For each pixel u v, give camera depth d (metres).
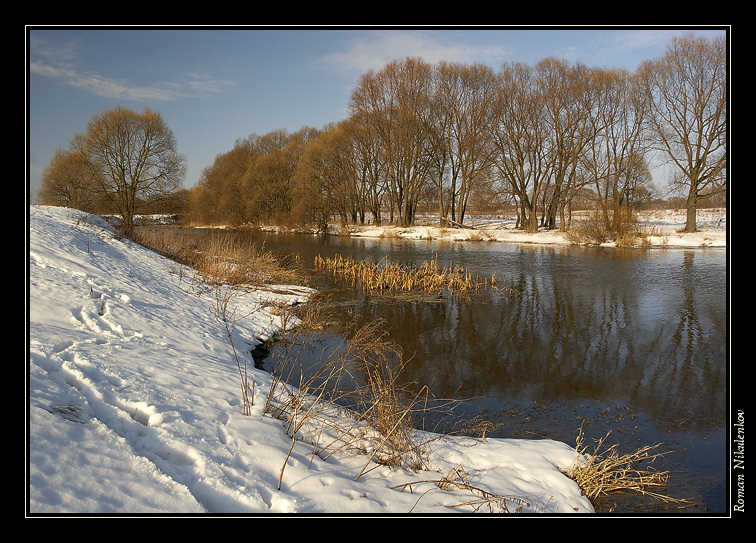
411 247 30.05
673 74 29.84
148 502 3.08
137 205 29.16
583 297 14.52
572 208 39.69
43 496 2.77
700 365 8.81
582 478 4.61
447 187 43.06
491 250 28.14
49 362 4.68
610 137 33.34
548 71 34.41
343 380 7.70
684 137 30.92
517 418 6.62
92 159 27.69
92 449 3.34
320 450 4.49
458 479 4.27
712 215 41.72
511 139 36.06
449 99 37.19
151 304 9.03
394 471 4.32
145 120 28.52
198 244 20.00
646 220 42.06
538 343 10.16
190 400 4.83
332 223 45.88
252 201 45.28
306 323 11.03
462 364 8.87
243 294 13.10
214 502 3.35
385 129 39.22
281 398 5.62
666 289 15.55
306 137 55.00
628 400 7.30
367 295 14.95
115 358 5.41
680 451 5.65
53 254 9.46
